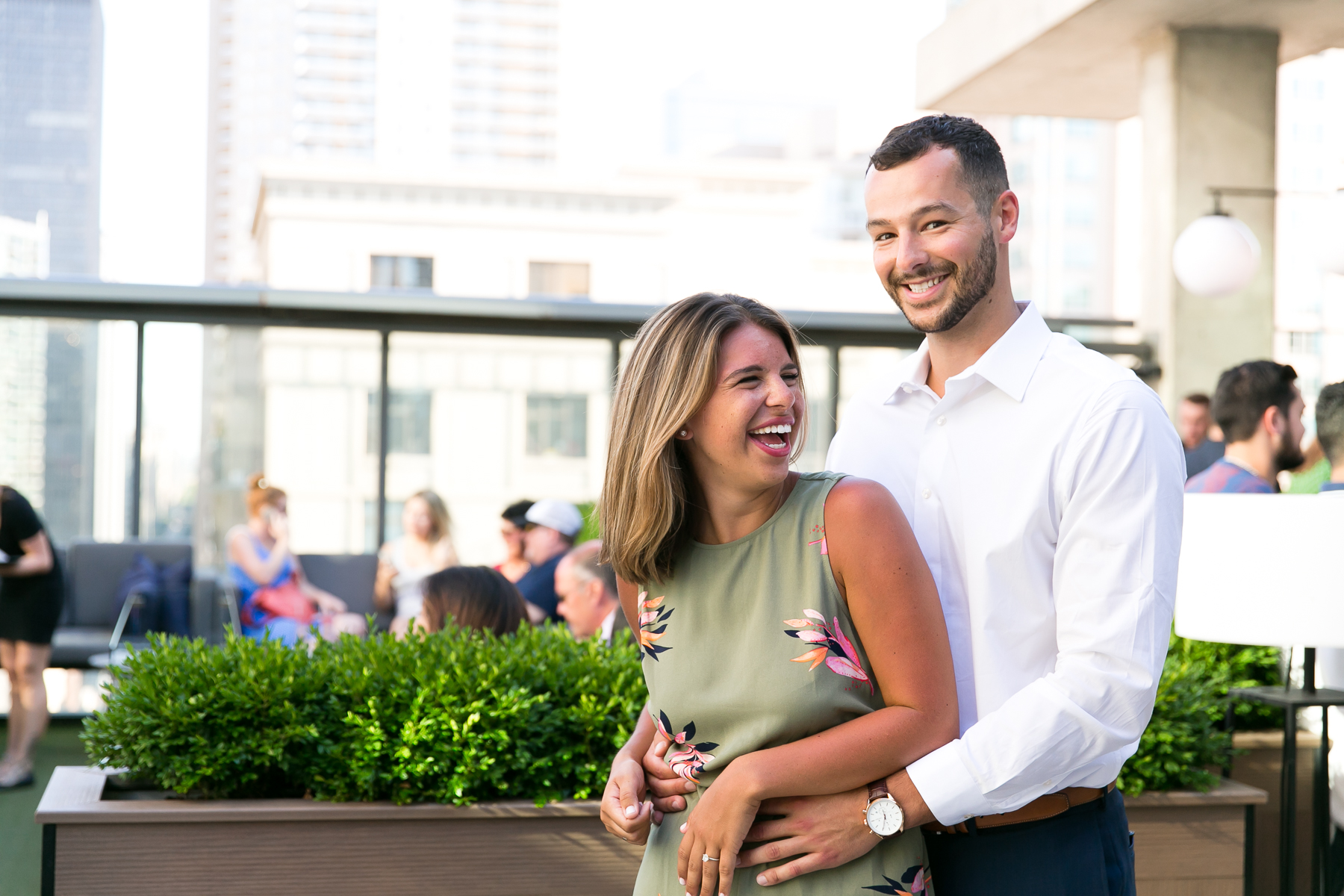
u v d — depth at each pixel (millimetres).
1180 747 2525
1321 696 2422
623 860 2365
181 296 6398
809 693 1373
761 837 1391
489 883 2334
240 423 6773
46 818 2195
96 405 6512
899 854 1396
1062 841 1492
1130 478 1378
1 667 5035
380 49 143500
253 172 141000
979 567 1502
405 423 7094
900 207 1502
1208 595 2225
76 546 6355
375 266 46750
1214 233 5773
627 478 1430
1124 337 7043
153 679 2424
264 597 5797
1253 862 2516
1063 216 90688
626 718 2438
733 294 1444
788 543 1409
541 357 7262
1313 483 3615
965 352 1554
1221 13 6477
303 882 2275
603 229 48656
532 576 4680
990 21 7297
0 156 113438
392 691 2400
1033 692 1365
